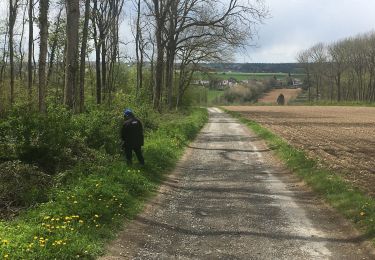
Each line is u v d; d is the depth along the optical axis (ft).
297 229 26.61
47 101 69.36
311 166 46.83
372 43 347.36
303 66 413.39
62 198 28.07
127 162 42.80
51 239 20.94
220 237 24.95
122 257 21.31
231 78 472.44
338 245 23.71
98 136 48.21
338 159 55.06
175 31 118.01
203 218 28.94
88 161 39.58
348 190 34.30
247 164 53.57
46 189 30.32
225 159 57.67
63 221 23.90
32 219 24.48
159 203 32.58
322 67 396.37
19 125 37.45
